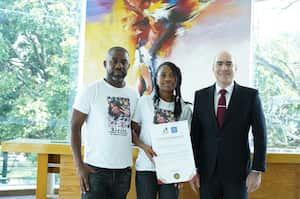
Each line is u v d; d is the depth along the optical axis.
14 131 4.09
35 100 4.18
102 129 1.97
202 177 2.06
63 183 2.51
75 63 4.24
